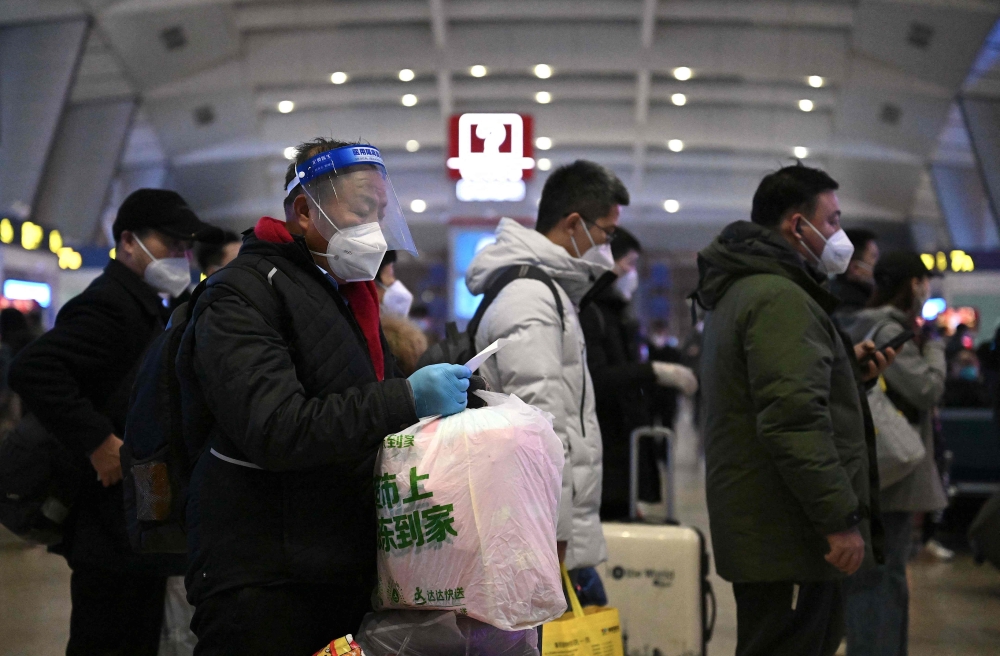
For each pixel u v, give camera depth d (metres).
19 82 20.12
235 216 33.47
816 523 2.35
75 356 2.51
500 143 14.34
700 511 7.87
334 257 1.82
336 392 1.77
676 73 26.89
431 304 26.94
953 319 13.43
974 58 22.11
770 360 2.41
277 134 29.81
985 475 6.84
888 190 30.64
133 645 2.67
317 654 1.68
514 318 2.42
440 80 27.14
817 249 2.76
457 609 1.67
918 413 3.59
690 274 34.88
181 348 1.79
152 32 22.66
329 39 25.95
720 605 5.01
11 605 5.00
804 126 28.83
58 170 24.20
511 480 1.68
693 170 32.78
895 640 3.38
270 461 1.63
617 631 2.47
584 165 2.77
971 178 27.36
